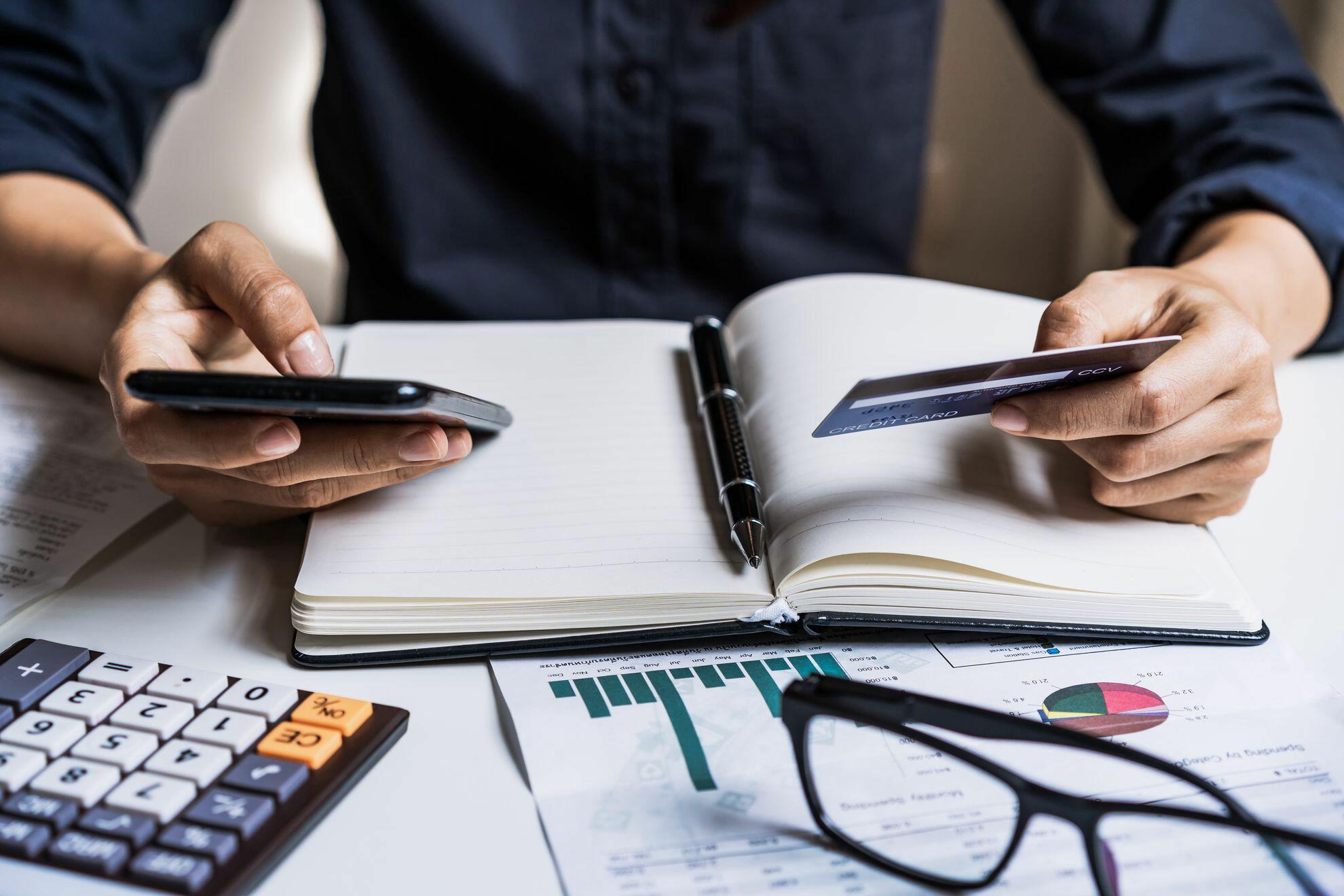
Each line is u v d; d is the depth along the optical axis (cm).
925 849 36
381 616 46
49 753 38
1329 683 45
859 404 40
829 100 97
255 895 34
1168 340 43
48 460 60
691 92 94
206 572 53
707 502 52
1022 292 219
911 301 66
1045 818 37
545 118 94
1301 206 73
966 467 52
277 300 49
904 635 49
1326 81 130
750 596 45
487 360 65
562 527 50
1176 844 36
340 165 101
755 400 59
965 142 209
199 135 136
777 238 102
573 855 36
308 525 53
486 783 40
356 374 62
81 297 65
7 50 87
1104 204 186
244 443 43
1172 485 50
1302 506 59
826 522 47
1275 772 39
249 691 42
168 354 50
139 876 33
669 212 98
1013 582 46
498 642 46
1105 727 42
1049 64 101
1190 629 47
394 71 94
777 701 44
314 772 39
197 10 98
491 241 100
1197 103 90
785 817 38
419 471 49
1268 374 48
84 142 88
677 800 38
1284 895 34
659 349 67
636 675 46
